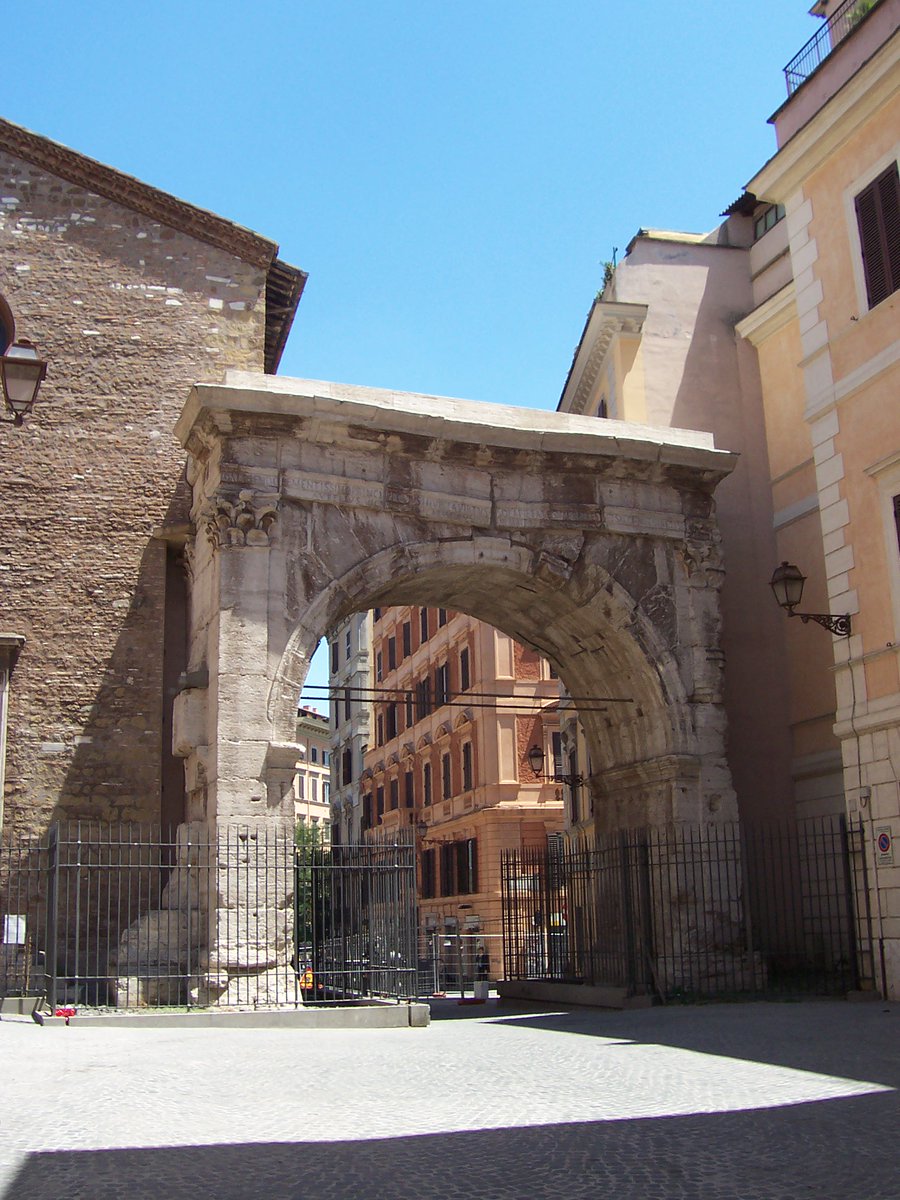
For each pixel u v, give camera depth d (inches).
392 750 2314.2
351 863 796.6
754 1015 663.1
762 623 1018.7
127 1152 315.3
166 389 941.8
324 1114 370.6
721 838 891.4
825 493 797.9
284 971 738.2
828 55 821.9
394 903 735.1
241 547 791.7
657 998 799.7
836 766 944.3
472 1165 302.8
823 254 814.5
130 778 870.4
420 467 862.5
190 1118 362.0
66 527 899.4
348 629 2819.9
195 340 957.2
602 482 920.9
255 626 783.7
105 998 773.3
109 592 895.1
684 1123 350.6
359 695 2691.9
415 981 702.5
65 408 919.7
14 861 838.5
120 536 906.1
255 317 975.6
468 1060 495.8
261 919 740.7
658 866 875.4
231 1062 486.0
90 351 935.0
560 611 941.2
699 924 872.3
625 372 1058.7
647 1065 469.1
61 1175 290.5
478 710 1818.4
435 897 1983.3
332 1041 574.9
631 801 949.2
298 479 816.9
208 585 821.2
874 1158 303.9
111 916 849.5
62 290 940.6
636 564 924.0
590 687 981.8
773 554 1031.0
